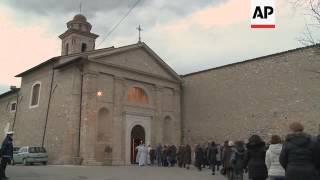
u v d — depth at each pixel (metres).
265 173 8.06
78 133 24.44
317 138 6.31
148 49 29.81
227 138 27.80
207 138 29.33
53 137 25.86
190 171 19.94
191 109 31.30
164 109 30.61
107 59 26.58
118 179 14.63
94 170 19.00
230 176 14.06
